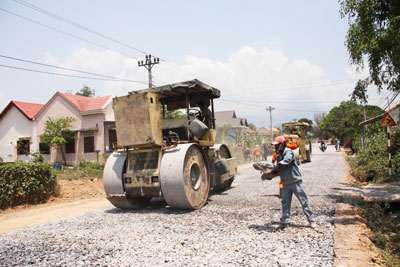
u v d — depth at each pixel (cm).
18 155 2638
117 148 852
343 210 695
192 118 923
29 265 448
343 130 4969
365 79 817
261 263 409
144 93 762
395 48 710
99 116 2317
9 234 646
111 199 828
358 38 773
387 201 795
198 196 813
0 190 987
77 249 509
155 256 456
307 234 525
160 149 793
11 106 2703
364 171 1369
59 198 1134
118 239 553
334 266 391
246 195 967
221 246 485
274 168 617
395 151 1483
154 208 855
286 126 2367
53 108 2492
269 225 593
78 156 2370
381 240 517
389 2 735
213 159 991
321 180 1252
